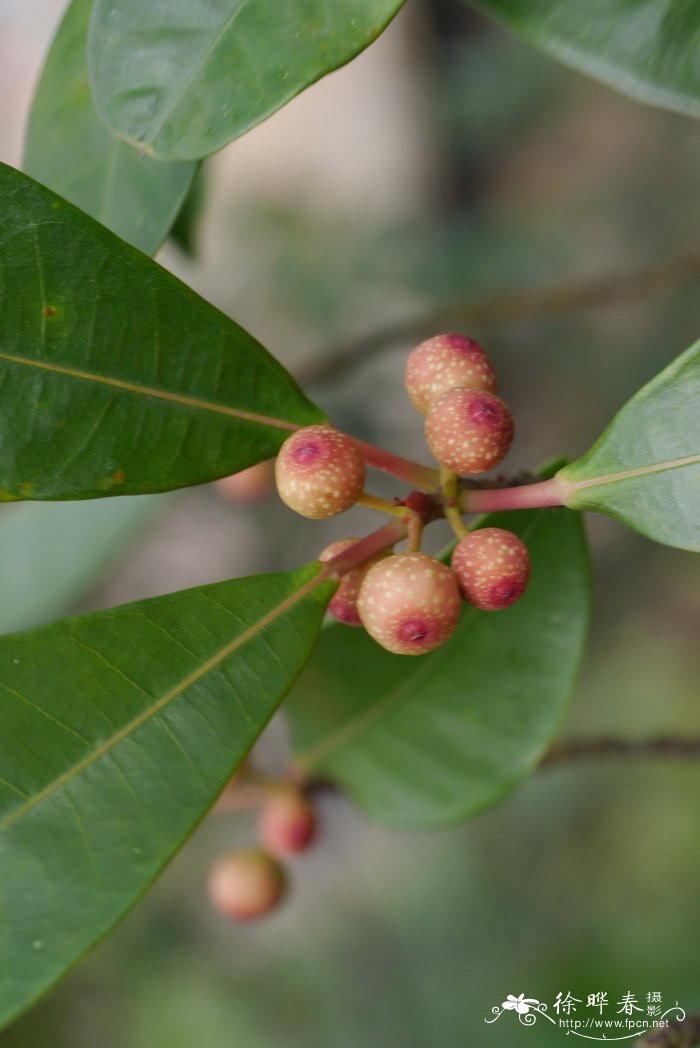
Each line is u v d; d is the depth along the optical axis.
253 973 0.71
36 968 0.23
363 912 0.72
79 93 0.27
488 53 0.78
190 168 0.26
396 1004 0.68
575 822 0.72
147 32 0.24
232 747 0.24
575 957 0.63
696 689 0.73
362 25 0.24
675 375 0.24
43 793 0.24
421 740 0.31
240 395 0.25
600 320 0.73
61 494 0.25
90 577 0.36
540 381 0.77
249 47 0.24
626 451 0.25
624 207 0.72
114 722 0.24
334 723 0.31
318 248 0.69
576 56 0.25
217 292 0.69
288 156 0.83
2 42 0.85
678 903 0.65
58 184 0.27
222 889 0.34
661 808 0.70
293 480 0.25
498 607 0.25
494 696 0.30
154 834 0.24
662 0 0.24
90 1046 0.68
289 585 0.25
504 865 0.71
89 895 0.23
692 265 0.40
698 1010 0.26
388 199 0.86
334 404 0.68
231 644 0.24
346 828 0.75
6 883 0.23
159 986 0.70
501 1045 0.62
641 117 0.77
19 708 0.24
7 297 0.24
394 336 0.40
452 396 0.25
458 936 0.69
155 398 0.25
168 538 0.75
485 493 0.25
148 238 0.27
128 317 0.25
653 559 0.78
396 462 0.25
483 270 0.66
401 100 0.86
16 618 0.37
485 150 0.85
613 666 0.76
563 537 0.28
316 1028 0.69
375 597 0.24
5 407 0.24
